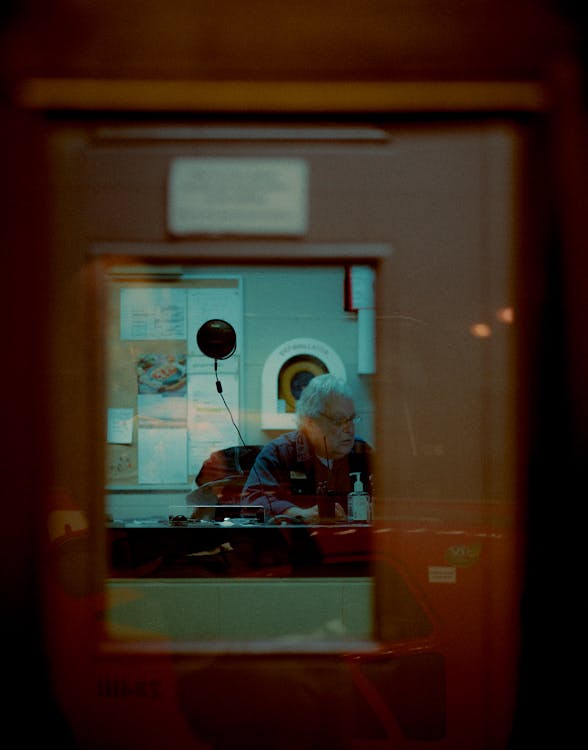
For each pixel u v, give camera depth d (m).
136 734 2.52
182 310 4.34
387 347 2.57
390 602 2.57
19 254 2.45
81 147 2.50
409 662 2.55
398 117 2.52
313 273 2.97
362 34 2.45
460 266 2.55
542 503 2.49
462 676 2.53
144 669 2.54
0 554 2.42
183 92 2.46
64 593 2.50
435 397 2.57
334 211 2.55
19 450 2.45
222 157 2.54
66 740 2.47
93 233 2.50
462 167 2.54
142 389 4.19
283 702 2.56
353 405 3.10
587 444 2.45
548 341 2.49
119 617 2.76
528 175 2.49
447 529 2.56
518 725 2.48
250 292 4.45
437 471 2.57
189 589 2.86
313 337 4.18
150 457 4.14
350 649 2.58
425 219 2.55
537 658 2.47
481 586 2.54
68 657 2.51
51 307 2.48
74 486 2.50
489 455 2.54
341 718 2.56
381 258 2.55
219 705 2.55
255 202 2.54
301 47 2.46
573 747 2.42
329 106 2.47
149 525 2.93
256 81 2.46
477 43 2.45
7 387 2.44
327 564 2.85
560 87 2.44
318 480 3.22
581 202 2.45
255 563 2.88
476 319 2.55
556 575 2.46
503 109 2.46
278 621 2.83
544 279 2.49
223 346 4.46
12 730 2.39
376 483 2.59
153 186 2.52
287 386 4.59
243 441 4.59
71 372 2.49
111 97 2.45
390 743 2.54
